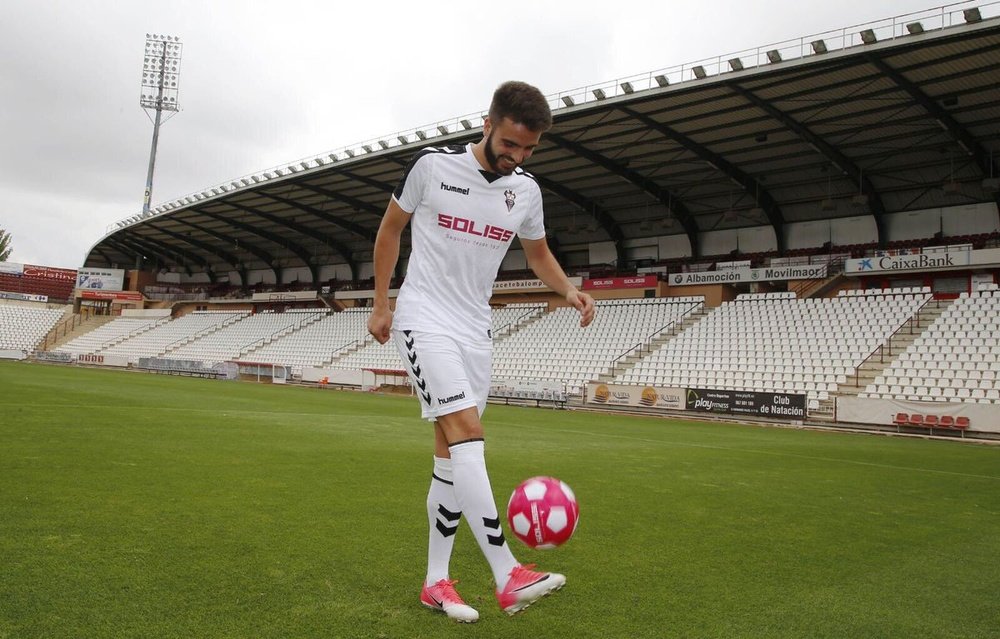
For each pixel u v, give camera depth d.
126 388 18.25
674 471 7.57
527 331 32.06
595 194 31.08
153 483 5.07
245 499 4.68
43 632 2.27
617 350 27.72
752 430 16.50
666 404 22.27
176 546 3.40
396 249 2.83
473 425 2.56
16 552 3.12
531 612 2.75
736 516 5.05
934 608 3.03
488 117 2.61
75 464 5.67
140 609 2.53
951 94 18.98
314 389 29.06
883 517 5.29
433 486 2.77
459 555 3.56
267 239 46.81
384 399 23.17
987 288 21.75
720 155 24.97
